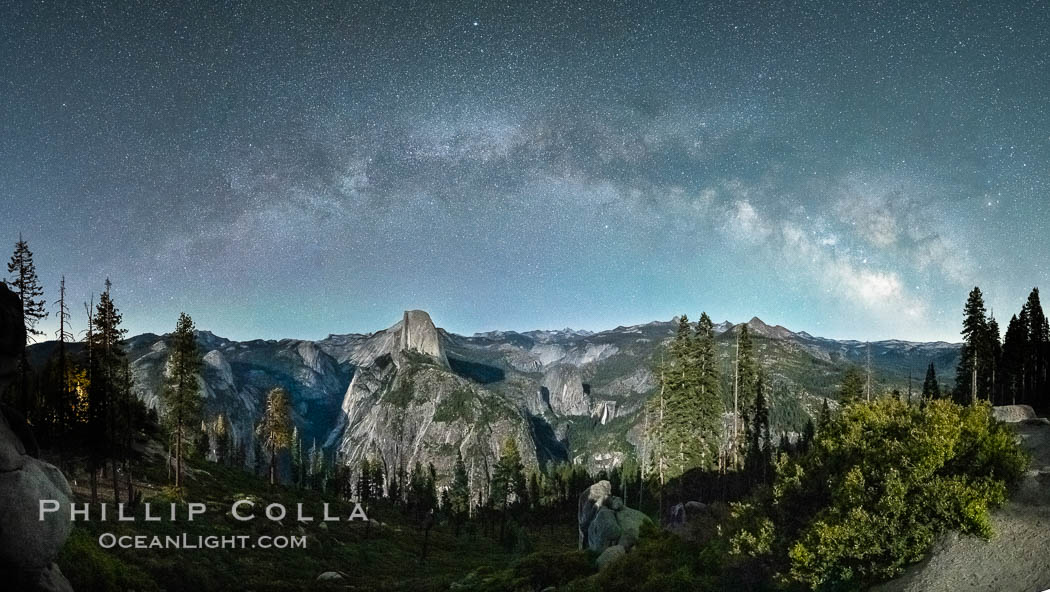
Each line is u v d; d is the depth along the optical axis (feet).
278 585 130.52
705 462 171.53
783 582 60.54
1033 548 50.47
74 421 165.37
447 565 215.72
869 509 58.29
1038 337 239.71
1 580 32.68
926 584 51.42
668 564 83.97
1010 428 66.95
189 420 189.57
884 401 71.36
